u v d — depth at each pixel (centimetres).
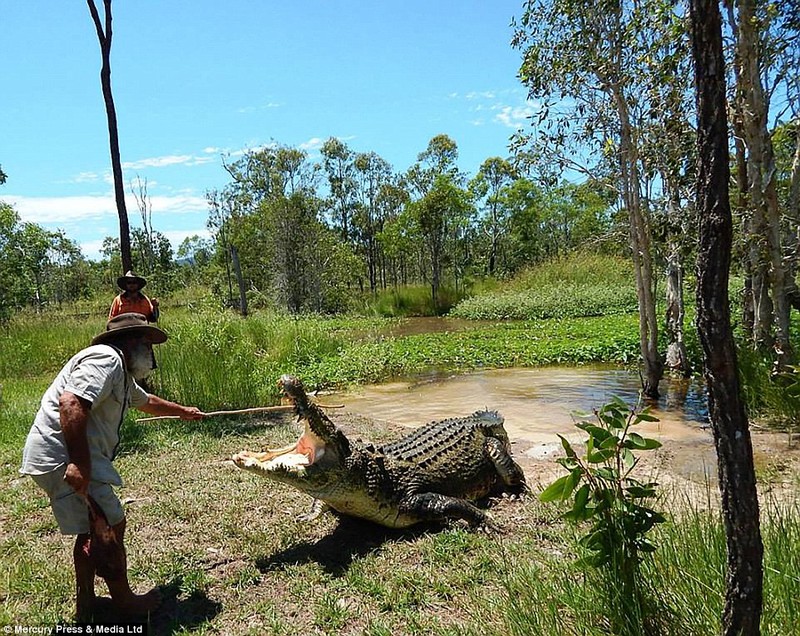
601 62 881
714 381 226
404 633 368
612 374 1247
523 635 334
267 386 1077
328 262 3400
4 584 423
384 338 2003
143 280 915
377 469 497
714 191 216
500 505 580
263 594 420
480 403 1034
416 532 516
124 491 605
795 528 365
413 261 4247
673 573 339
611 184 1008
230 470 664
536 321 2372
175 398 935
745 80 868
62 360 1406
